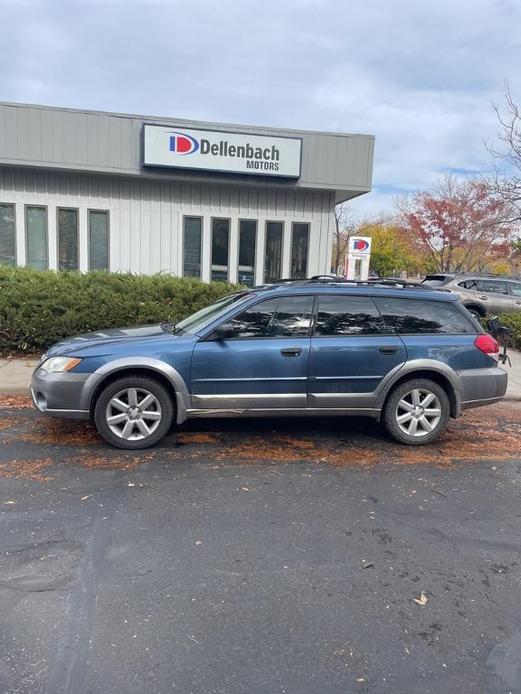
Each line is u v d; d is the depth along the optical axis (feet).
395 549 12.13
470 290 52.24
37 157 41.81
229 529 12.73
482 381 19.27
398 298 19.29
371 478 16.14
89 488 14.70
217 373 17.71
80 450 17.58
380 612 9.91
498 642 9.21
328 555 11.77
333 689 8.07
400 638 9.24
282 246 49.98
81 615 9.48
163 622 9.40
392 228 131.64
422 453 18.52
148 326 21.33
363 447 18.88
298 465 16.94
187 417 17.97
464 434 21.02
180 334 18.71
